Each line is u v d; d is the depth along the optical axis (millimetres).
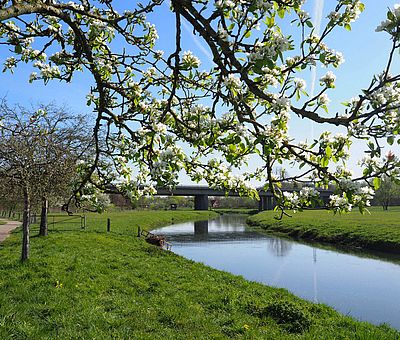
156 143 3766
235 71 3387
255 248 32906
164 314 10219
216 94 3879
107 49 5363
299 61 3525
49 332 8102
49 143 13875
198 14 3496
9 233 29875
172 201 117750
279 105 3145
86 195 5004
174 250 31672
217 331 9500
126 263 17609
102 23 4941
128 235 32312
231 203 141375
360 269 23438
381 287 19000
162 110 4969
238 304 12156
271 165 3992
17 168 13000
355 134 3199
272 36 3191
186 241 38156
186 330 9367
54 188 14078
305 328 10273
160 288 13383
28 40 5207
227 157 3316
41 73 5273
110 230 34625
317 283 19953
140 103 4746
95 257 18016
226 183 4691
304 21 3447
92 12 5199
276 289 15930
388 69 2918
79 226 36688
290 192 4230
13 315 8500
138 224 46125
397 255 28703
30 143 13352
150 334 8711
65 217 48750
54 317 8930
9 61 5453
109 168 4973
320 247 33406
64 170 13523
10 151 12883
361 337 10039
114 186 4867
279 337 9398
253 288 15422
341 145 3377
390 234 33406
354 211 61969
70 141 15359
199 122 3611
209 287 14328
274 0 3391
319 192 4094
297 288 19000
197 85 4500
